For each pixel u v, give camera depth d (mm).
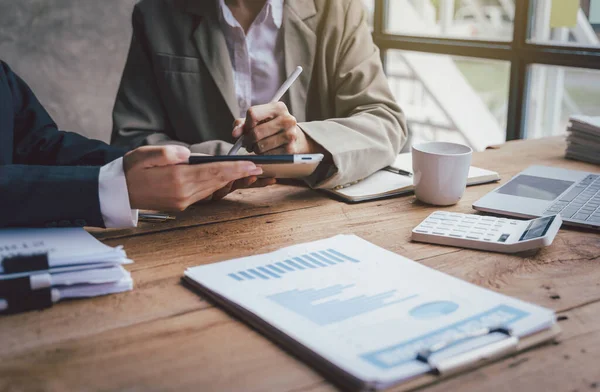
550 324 630
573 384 543
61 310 691
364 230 963
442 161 1052
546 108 2242
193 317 676
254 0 1606
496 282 766
